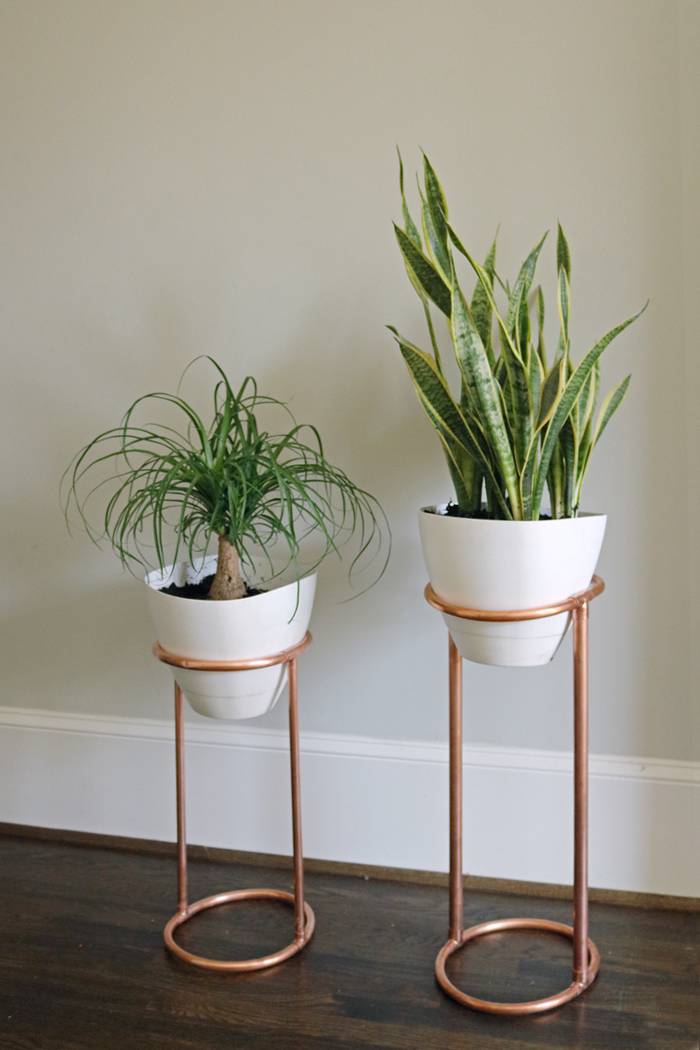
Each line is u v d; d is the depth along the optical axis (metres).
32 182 2.15
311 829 2.12
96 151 2.11
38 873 2.11
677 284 1.81
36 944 1.83
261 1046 1.54
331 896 2.00
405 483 2.00
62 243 2.15
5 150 2.16
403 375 1.98
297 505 1.78
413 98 1.91
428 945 1.80
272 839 2.15
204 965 1.74
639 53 1.78
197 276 2.07
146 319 2.12
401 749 2.06
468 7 1.86
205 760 2.17
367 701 2.07
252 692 1.72
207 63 2.02
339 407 2.02
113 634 2.22
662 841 1.92
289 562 1.95
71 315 2.16
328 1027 1.58
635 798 1.93
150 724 2.21
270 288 2.03
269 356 2.05
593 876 1.97
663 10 1.76
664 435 1.84
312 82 1.96
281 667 1.75
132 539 2.16
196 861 2.18
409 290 1.95
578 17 1.81
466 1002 1.62
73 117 2.11
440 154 1.91
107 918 1.92
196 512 2.07
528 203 1.87
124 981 1.71
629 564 1.89
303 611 1.75
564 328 1.56
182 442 2.12
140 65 2.06
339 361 2.01
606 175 1.82
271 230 2.02
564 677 1.95
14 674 2.30
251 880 2.08
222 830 2.18
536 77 1.84
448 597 1.58
